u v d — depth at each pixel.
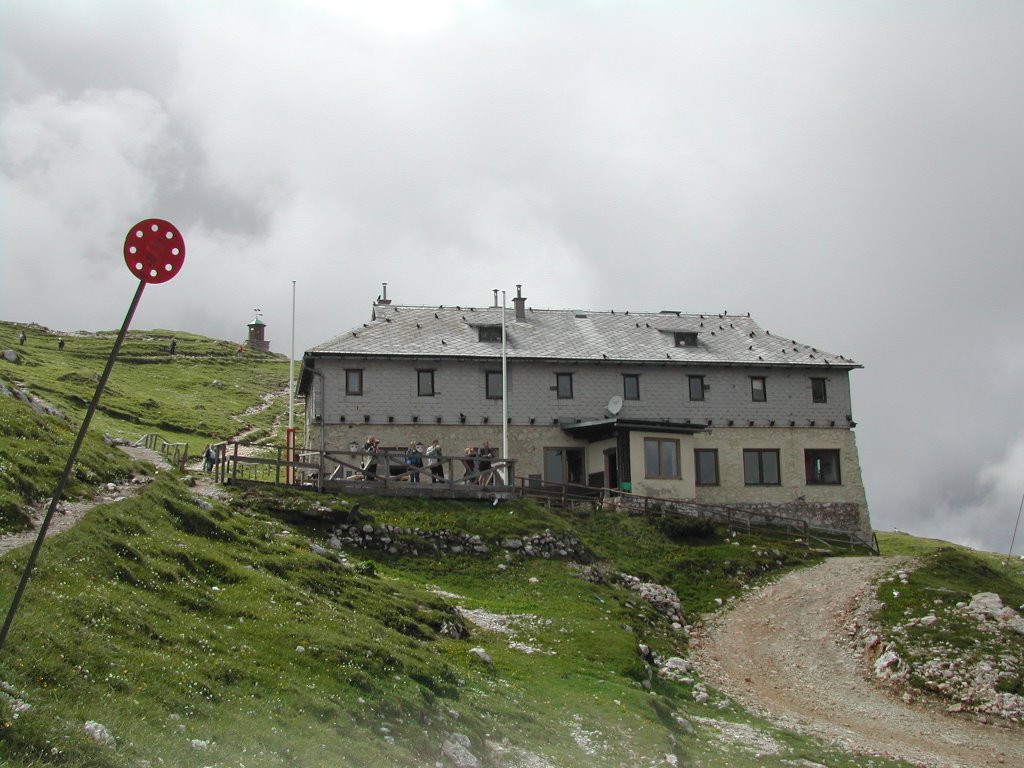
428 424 50.56
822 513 54.66
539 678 24.14
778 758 22.53
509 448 51.66
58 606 16.34
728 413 54.91
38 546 11.19
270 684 16.84
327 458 46.88
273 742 14.52
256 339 151.00
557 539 38.06
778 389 55.94
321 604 22.83
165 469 35.44
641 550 41.75
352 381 50.25
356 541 34.59
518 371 52.66
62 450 26.97
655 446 49.88
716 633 35.09
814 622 36.16
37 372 81.75
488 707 20.25
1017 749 26.36
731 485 53.94
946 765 24.36
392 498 39.22
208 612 19.95
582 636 28.59
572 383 53.31
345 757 14.89
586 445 52.66
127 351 118.69
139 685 14.70
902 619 35.12
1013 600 37.12
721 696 27.84
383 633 22.52
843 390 56.88
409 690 18.94
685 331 57.12
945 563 42.00
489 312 57.62
